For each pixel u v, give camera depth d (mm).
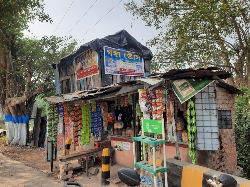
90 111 9555
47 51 17094
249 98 8289
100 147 8789
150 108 5402
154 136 5195
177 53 11961
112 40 11125
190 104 5133
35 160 11320
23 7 13242
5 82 17875
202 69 4641
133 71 11625
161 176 4957
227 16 9297
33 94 16031
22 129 17031
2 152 13711
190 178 4344
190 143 5098
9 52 17156
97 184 7090
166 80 5238
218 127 5586
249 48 10438
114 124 8953
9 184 7449
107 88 7676
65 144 9953
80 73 12148
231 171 5730
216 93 5715
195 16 9445
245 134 7363
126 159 8195
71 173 8047
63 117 10055
